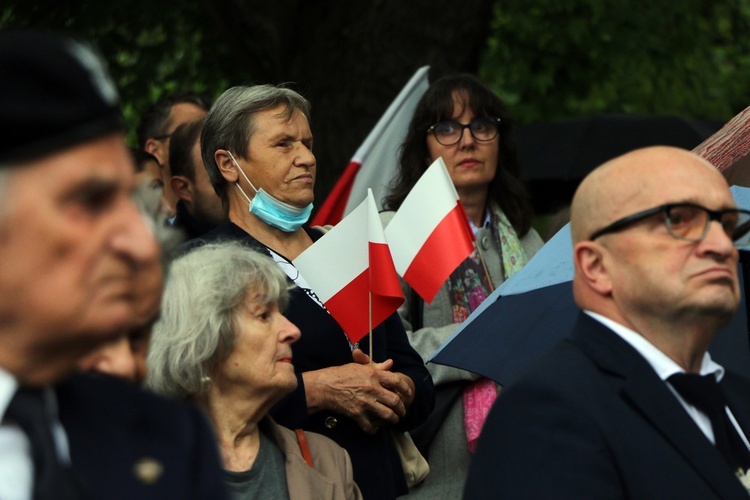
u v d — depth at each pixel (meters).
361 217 8.75
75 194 2.99
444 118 10.91
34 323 3.00
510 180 11.16
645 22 23.92
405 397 8.86
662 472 5.03
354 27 18.06
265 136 8.95
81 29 20.42
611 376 5.27
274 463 7.32
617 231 5.38
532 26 24.53
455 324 10.00
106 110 3.04
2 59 2.93
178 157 11.82
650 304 5.27
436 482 9.48
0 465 3.04
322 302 8.75
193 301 7.14
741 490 5.10
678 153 5.54
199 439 3.55
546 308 7.95
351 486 7.63
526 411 5.16
